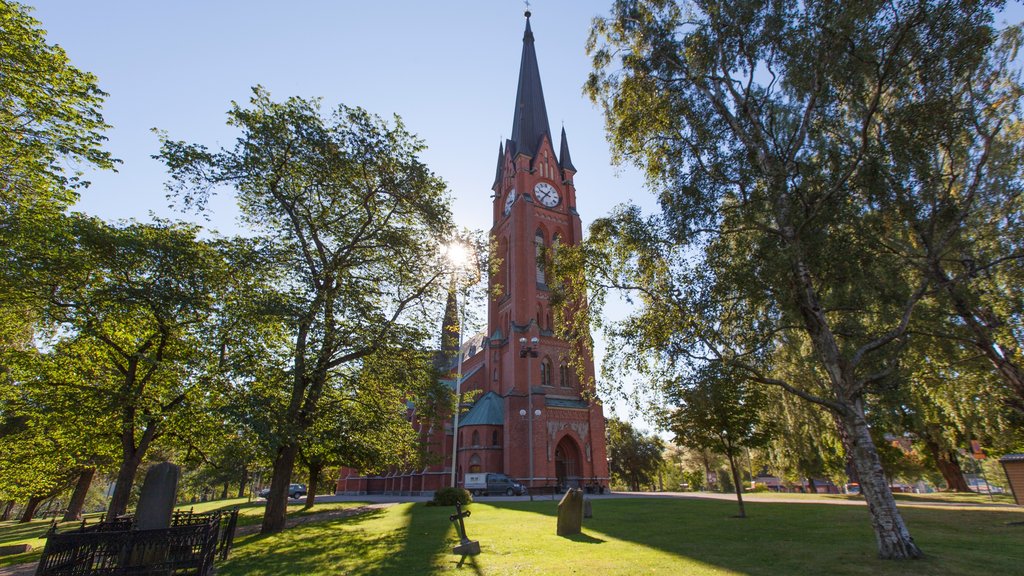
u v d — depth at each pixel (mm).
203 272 21625
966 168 20078
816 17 14992
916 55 14234
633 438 72875
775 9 15961
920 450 44969
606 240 18906
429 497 49750
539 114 67625
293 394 20375
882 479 12375
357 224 24562
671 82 18359
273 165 21781
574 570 10492
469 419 53125
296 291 21750
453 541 14914
